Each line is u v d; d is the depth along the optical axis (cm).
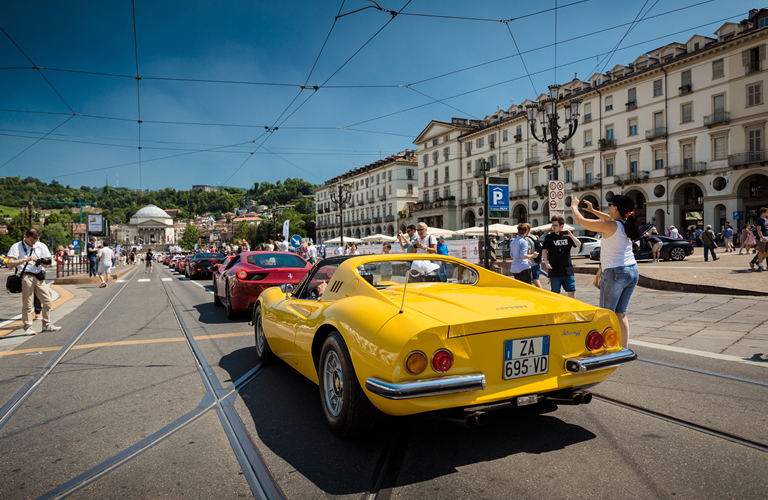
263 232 10294
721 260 1738
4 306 1130
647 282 1169
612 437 296
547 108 1305
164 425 342
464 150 5909
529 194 4941
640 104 3881
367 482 249
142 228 17850
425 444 295
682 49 3675
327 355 320
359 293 321
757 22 3219
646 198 3888
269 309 472
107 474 268
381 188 7912
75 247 3853
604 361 277
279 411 364
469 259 1734
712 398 360
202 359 543
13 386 452
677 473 246
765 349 506
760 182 3362
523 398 263
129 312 997
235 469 270
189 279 2359
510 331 263
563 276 703
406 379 241
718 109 3400
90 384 452
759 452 269
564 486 236
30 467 279
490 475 251
